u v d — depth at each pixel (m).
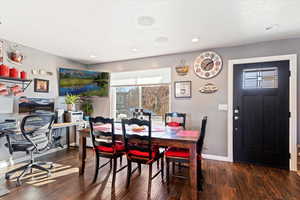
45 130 2.78
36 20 2.35
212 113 3.52
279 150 3.01
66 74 4.13
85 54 3.98
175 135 2.40
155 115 4.16
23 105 3.36
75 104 4.54
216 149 3.48
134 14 2.19
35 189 2.28
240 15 2.20
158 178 2.66
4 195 2.13
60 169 2.96
